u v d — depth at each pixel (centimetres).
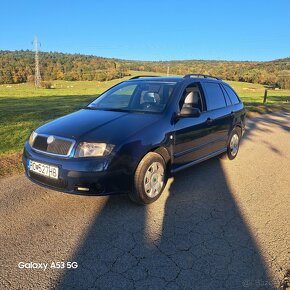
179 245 322
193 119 487
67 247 314
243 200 441
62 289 256
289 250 318
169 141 429
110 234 340
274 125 1235
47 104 2216
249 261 298
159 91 489
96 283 264
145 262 293
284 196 462
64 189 367
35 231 341
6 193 438
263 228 362
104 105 500
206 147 534
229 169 587
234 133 644
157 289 259
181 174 545
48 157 373
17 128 897
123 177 371
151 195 411
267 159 673
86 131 380
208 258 302
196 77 555
